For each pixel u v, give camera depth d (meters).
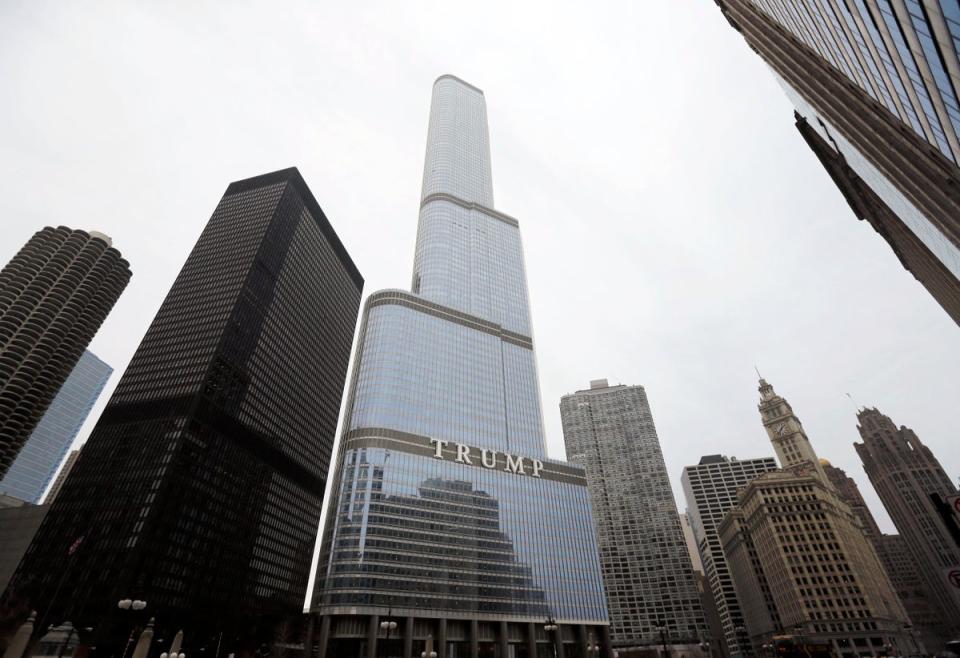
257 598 149.62
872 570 171.88
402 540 131.38
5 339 171.38
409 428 153.88
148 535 114.19
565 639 143.62
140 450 131.25
